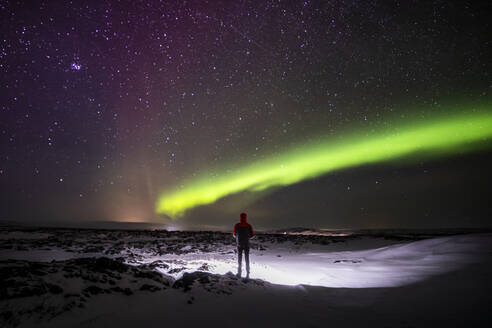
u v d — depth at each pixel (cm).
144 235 2208
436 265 805
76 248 1376
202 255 1219
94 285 414
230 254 1305
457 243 992
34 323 304
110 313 352
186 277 525
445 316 398
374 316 398
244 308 411
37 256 1098
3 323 293
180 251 1371
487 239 965
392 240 1870
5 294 335
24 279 377
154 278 520
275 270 774
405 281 643
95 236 2017
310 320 378
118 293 416
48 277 404
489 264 725
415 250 1049
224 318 369
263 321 367
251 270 733
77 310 343
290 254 1405
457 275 658
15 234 1995
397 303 462
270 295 489
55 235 1995
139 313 363
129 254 1207
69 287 389
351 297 498
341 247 1689
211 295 451
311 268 888
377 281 660
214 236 2261
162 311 378
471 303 453
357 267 895
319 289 556
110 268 511
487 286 547
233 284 525
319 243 1844
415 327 359
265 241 1983
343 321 377
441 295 506
